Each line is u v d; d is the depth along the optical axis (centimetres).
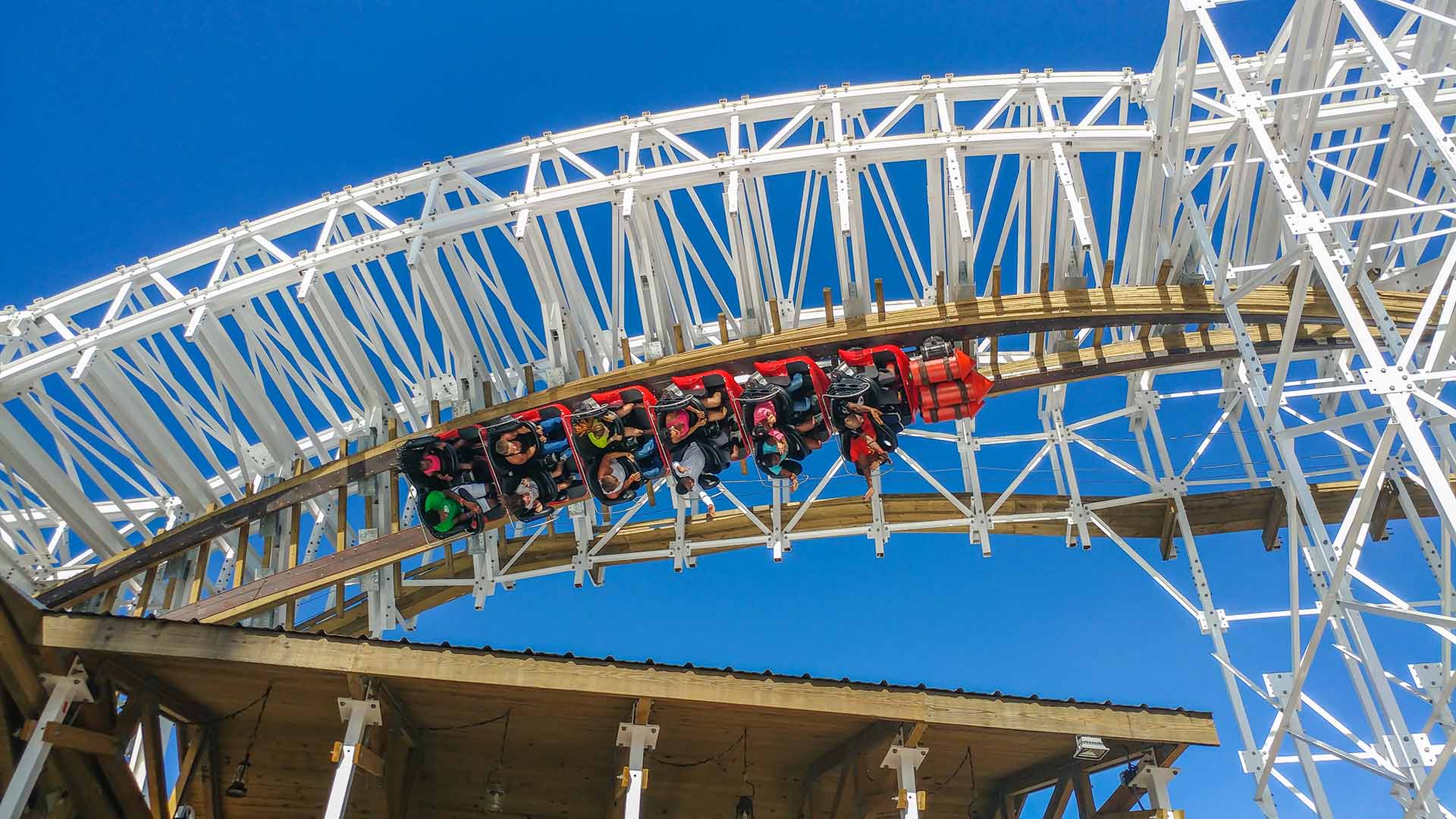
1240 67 1788
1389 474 1917
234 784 1064
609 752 1165
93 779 1004
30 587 1920
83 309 1925
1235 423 2116
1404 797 1300
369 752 1006
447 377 2095
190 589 1944
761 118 1914
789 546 2119
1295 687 1304
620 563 2148
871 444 1602
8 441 1806
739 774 1212
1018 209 1822
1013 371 1892
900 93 1897
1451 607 1417
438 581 2083
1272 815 1431
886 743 1078
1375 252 1717
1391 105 1628
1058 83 1847
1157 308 1758
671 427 1548
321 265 1830
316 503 2119
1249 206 1739
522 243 1786
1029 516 2095
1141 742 1080
